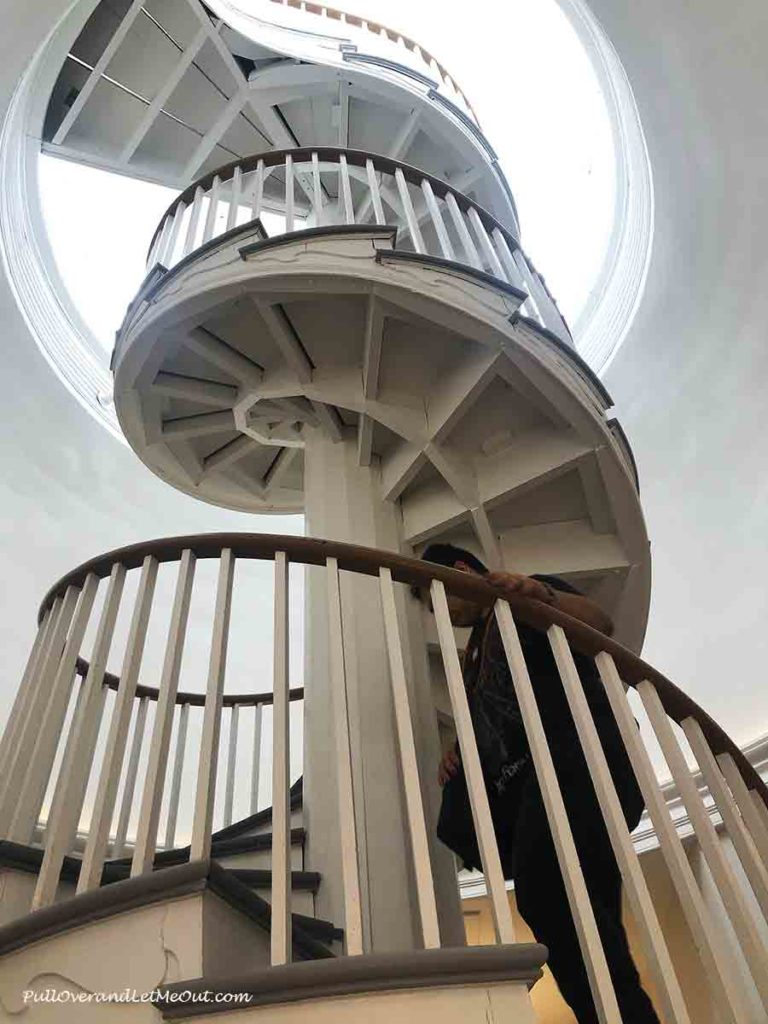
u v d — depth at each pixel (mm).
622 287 4527
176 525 4590
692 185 3834
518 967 894
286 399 2525
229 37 3879
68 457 4219
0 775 1473
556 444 2285
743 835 1258
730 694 3508
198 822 1059
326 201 4402
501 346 2113
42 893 1107
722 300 3877
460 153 4148
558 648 1290
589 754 1165
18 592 3771
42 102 3932
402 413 2314
